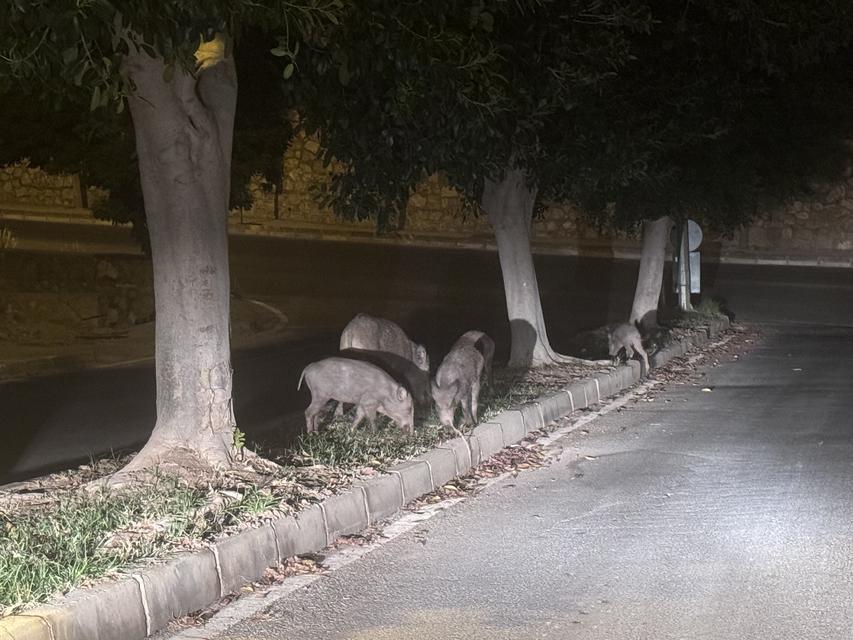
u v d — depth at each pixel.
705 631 5.88
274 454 9.23
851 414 12.51
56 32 6.22
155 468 8.36
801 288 28.39
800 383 15.03
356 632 5.96
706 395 14.12
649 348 17.58
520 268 15.16
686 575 6.84
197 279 8.55
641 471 9.77
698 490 9.04
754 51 15.62
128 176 19.28
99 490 7.92
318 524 7.51
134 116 8.43
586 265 32.38
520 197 15.02
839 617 6.05
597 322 22.72
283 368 16.14
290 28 8.15
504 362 15.89
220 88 8.61
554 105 11.87
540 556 7.29
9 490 8.23
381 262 31.50
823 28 15.28
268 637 5.90
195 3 6.59
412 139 11.28
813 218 34.91
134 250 30.27
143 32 6.66
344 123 10.50
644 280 20.14
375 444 9.68
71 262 20.17
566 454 10.54
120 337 19.11
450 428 10.31
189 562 6.32
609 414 12.74
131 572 6.07
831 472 9.59
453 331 20.81
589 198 17.05
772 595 6.43
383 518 8.27
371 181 12.04
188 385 8.58
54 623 5.39
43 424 12.01
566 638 5.83
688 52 15.12
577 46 11.98
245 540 6.80
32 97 18.53
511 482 9.41
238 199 21.16
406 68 8.88
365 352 11.18
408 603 6.41
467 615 6.21
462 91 9.74
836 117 24.33
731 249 35.38
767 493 8.89
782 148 21.59
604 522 8.11
